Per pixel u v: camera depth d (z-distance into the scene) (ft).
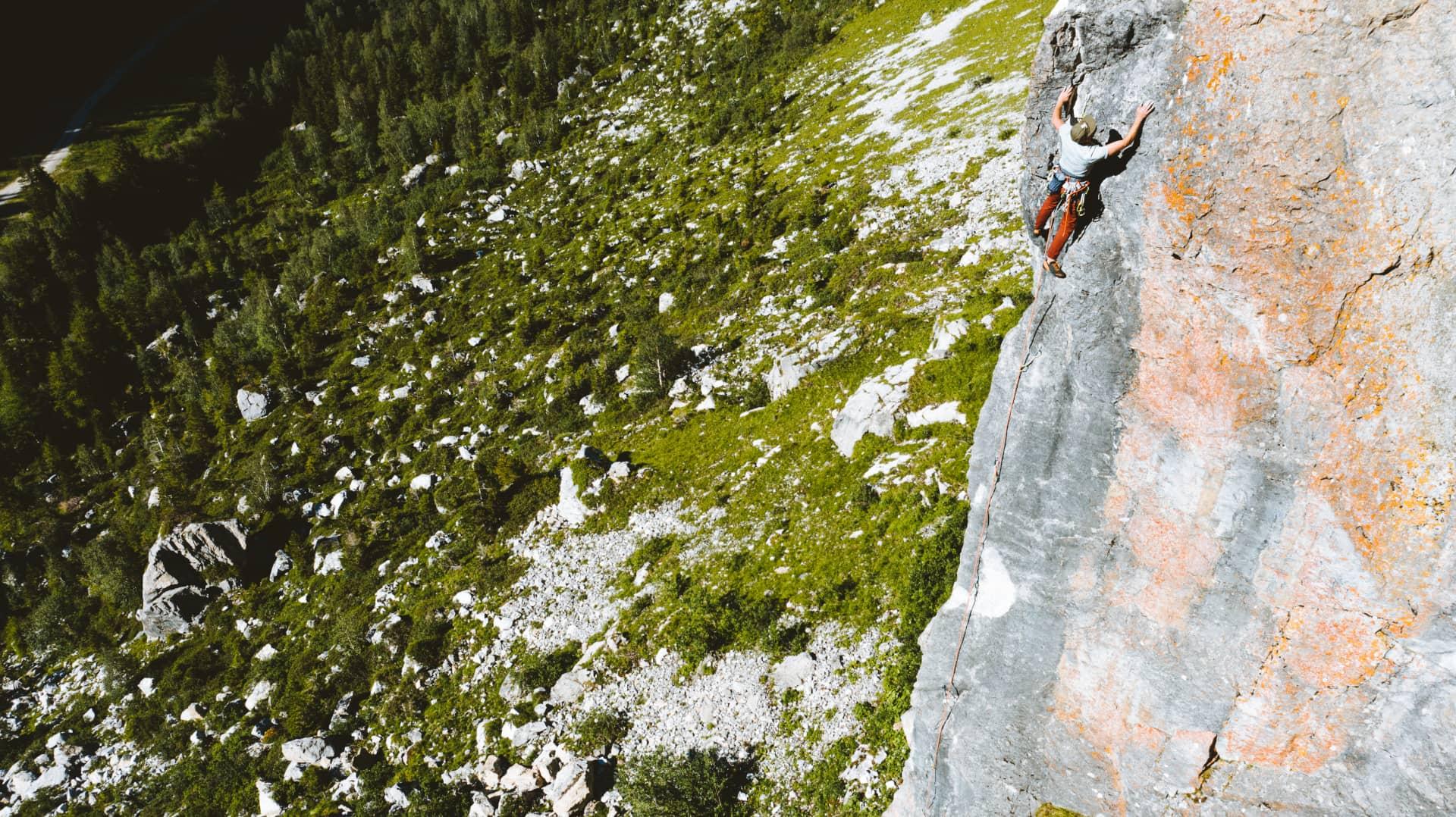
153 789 127.34
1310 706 32.19
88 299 348.79
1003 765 42.52
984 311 117.08
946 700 44.75
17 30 542.16
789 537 104.12
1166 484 34.65
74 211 388.37
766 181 227.61
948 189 172.24
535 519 144.56
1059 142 32.48
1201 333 31.86
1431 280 26.37
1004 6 244.01
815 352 141.08
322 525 182.09
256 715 132.36
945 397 106.63
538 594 122.62
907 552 89.40
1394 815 30.53
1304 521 30.94
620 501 134.10
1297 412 30.32
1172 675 35.68
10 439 281.54
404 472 186.19
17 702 171.01
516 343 212.84
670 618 101.40
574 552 128.77
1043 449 38.75
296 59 509.76
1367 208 26.71
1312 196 27.53
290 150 420.77
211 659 156.56
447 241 293.23
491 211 304.50
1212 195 29.53
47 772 139.74
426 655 119.55
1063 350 36.94
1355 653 30.50
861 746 74.59
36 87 527.81
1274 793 33.88
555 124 340.80
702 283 196.85
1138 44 29.73
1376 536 29.12
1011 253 136.15
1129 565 36.73
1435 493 27.50
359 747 111.34
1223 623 33.86
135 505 233.14
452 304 254.27
